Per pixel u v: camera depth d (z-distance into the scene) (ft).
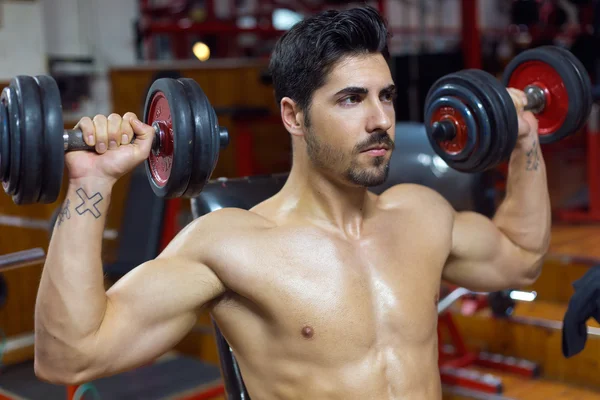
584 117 5.64
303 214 4.71
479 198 7.54
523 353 10.16
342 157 4.38
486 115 5.05
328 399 4.35
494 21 24.70
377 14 4.47
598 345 9.34
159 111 4.26
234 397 5.21
